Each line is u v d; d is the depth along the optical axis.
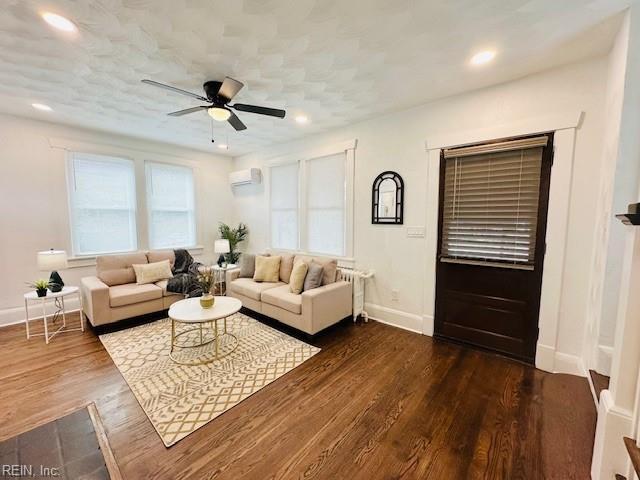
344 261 3.89
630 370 1.17
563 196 2.31
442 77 2.47
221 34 1.90
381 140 3.44
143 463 1.54
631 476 1.13
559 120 2.29
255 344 2.97
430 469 1.51
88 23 1.78
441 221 3.02
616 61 1.88
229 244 5.04
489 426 1.81
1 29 1.83
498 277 2.71
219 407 1.99
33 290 3.59
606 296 1.87
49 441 1.54
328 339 3.11
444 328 3.08
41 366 2.51
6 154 3.39
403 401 2.07
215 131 4.05
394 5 1.63
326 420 1.88
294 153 4.46
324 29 1.85
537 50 2.06
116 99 2.95
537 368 2.50
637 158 1.73
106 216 4.20
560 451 1.47
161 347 2.89
